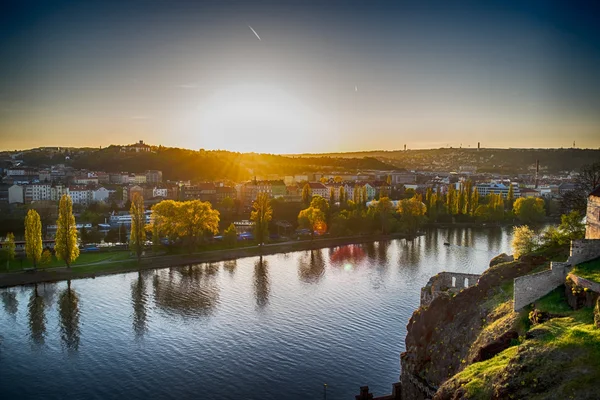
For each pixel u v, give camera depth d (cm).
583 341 5325
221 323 13050
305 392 9506
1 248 19625
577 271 6725
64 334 12406
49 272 18000
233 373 10275
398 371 10269
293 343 11662
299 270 19025
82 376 10238
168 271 19100
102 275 18288
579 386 4850
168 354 11200
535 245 10194
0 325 13000
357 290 15875
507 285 8000
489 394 5384
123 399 9338
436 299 8519
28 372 10400
